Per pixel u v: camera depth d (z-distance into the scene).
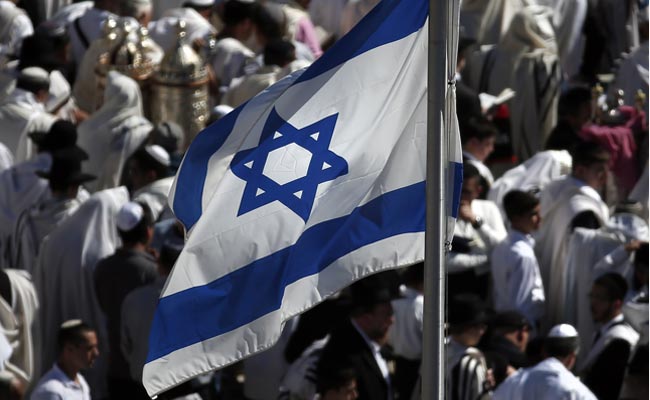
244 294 20.70
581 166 35.19
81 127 38.75
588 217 34.66
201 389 29.98
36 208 34.91
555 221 34.94
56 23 48.38
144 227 31.42
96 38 45.38
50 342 33.47
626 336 31.33
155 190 34.06
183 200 21.62
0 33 47.56
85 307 33.31
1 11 47.59
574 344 28.25
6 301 31.30
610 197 40.75
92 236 33.25
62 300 33.38
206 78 40.41
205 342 20.62
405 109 21.22
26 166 35.28
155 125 39.19
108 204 33.31
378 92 21.25
